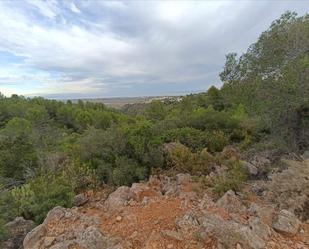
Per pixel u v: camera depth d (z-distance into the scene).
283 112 9.26
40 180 8.70
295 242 4.25
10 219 6.75
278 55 9.48
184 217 4.65
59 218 5.48
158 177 8.58
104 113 42.88
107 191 8.41
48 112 52.41
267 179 7.55
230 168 8.28
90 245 4.31
